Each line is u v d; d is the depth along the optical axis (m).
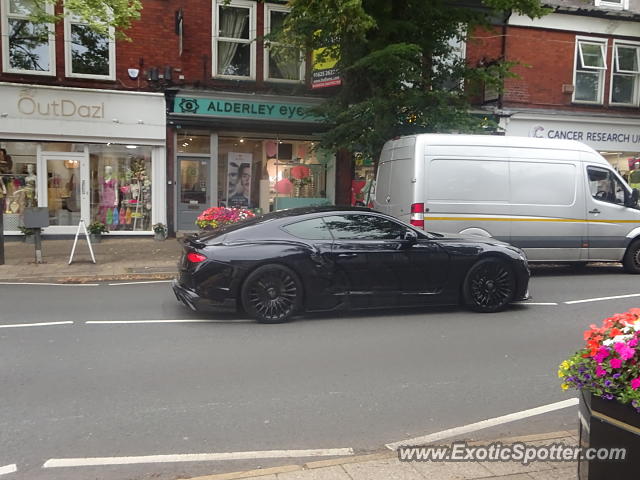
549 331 7.04
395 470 3.40
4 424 4.26
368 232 7.61
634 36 18.55
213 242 7.20
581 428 2.99
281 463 3.71
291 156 16.42
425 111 11.88
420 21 12.05
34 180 14.75
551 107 18.00
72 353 5.96
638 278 11.09
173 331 6.83
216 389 4.99
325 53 12.46
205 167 15.70
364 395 4.90
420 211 10.20
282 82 15.84
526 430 4.27
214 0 15.20
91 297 8.86
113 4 11.10
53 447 3.91
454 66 12.64
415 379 5.31
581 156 11.13
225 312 7.76
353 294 7.41
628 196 11.36
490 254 7.89
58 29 14.23
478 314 7.87
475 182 10.45
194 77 15.26
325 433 4.16
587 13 17.83
